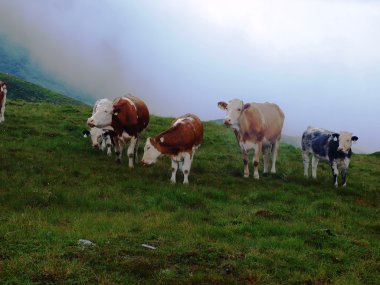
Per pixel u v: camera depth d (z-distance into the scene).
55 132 24.86
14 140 22.20
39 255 9.46
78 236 10.86
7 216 12.38
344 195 19.16
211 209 14.88
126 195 15.48
